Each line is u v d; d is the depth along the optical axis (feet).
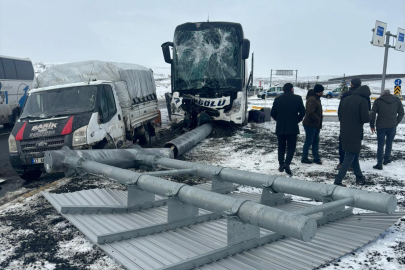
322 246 11.68
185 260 10.31
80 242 12.85
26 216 15.80
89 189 19.71
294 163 26.25
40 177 25.58
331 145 35.01
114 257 11.03
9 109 59.52
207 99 40.50
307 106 24.70
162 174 16.44
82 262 11.30
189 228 13.46
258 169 24.49
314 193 13.78
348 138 18.56
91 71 30.14
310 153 30.55
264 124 54.08
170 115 45.91
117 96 28.63
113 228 13.11
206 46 41.22
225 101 40.29
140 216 14.57
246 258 10.89
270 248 11.58
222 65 40.88
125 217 14.49
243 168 24.94
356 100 18.25
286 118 22.08
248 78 49.24
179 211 13.48
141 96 35.65
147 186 14.35
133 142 38.09
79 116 23.79
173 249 11.51
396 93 69.97
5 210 16.79
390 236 12.69
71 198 16.56
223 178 17.37
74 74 30.19
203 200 11.86
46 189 20.15
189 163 19.04
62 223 14.80
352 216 14.38
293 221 9.08
